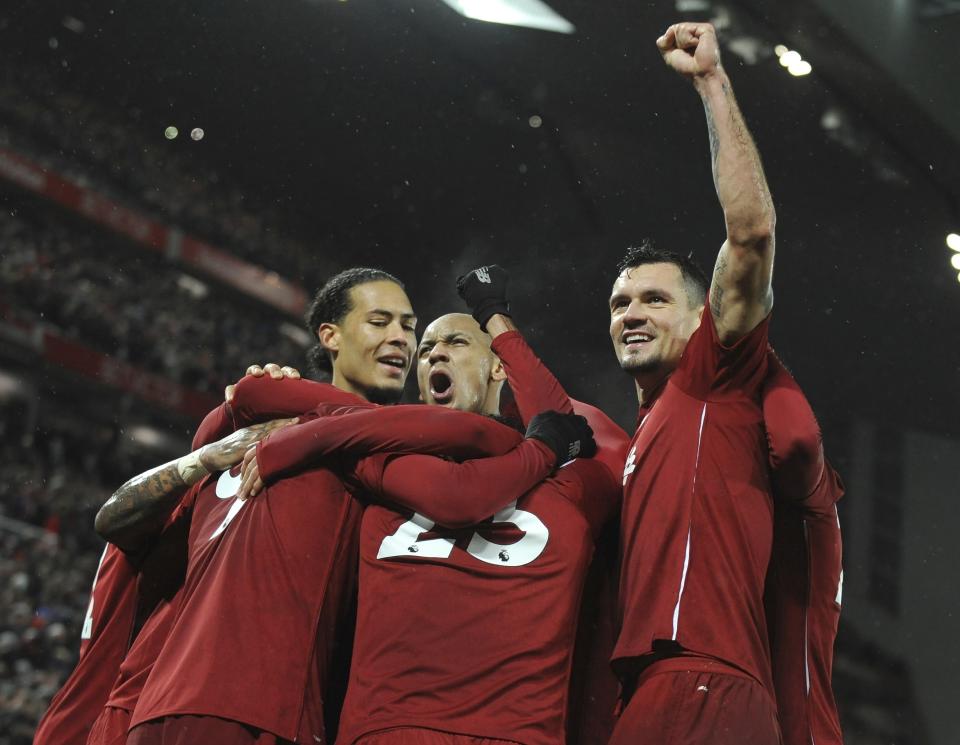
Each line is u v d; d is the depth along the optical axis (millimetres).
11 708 14547
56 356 23203
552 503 3256
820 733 3285
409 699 2941
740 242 3049
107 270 26203
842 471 19406
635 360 3570
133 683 3564
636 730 2936
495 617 3029
